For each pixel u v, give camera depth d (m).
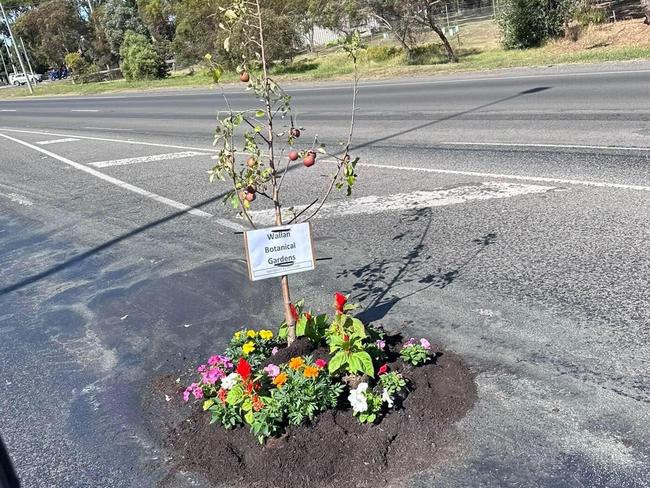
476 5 43.03
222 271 5.29
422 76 19.89
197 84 30.42
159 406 3.48
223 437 3.05
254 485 2.77
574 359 3.48
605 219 5.39
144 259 5.89
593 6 22.67
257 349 3.58
